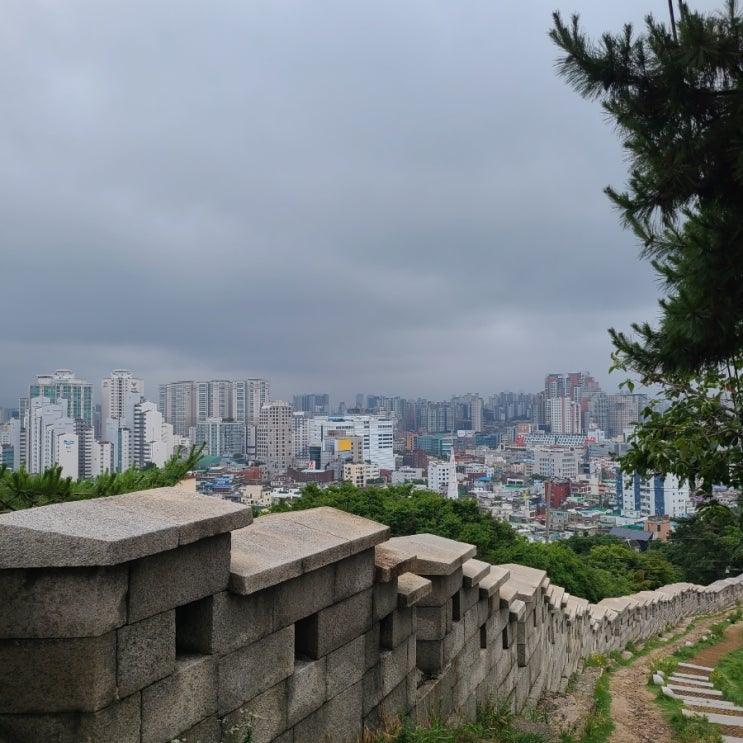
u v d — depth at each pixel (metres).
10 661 2.90
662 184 6.17
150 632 3.19
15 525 2.88
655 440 8.19
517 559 31.52
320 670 4.48
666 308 6.71
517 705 9.22
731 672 16.39
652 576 48.69
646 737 9.71
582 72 6.27
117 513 3.28
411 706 5.71
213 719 3.56
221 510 3.60
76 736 2.90
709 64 5.69
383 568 5.12
